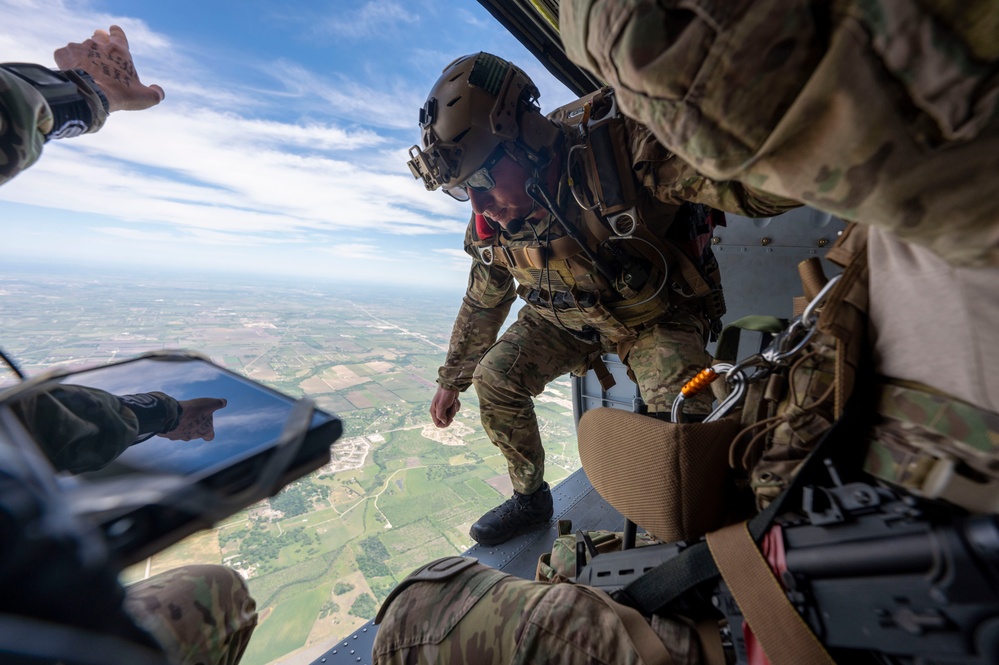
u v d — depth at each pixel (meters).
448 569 0.66
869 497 0.42
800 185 0.31
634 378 1.69
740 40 0.28
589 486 2.07
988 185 0.25
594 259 1.40
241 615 0.60
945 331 0.38
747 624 0.48
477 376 1.72
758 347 2.10
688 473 0.60
